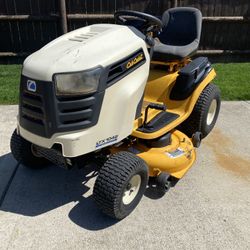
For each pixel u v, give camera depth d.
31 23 6.80
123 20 2.88
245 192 2.86
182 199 2.76
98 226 2.45
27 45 7.01
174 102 3.25
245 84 5.74
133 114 2.54
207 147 3.59
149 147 2.85
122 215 2.46
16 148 2.89
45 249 2.25
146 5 6.86
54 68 2.11
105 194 2.29
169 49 3.42
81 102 2.16
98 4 6.74
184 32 3.76
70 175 3.07
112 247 2.26
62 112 2.16
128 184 2.42
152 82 3.40
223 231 2.42
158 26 2.76
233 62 7.48
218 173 3.13
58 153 2.32
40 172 3.11
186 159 2.90
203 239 2.34
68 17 6.71
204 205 2.69
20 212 2.59
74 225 2.46
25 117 2.34
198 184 2.96
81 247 2.26
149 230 2.42
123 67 2.36
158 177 2.69
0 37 6.88
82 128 2.21
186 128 3.55
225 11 7.12
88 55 2.21
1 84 5.55
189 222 2.50
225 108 4.66
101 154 2.71
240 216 2.58
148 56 2.61
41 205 2.67
